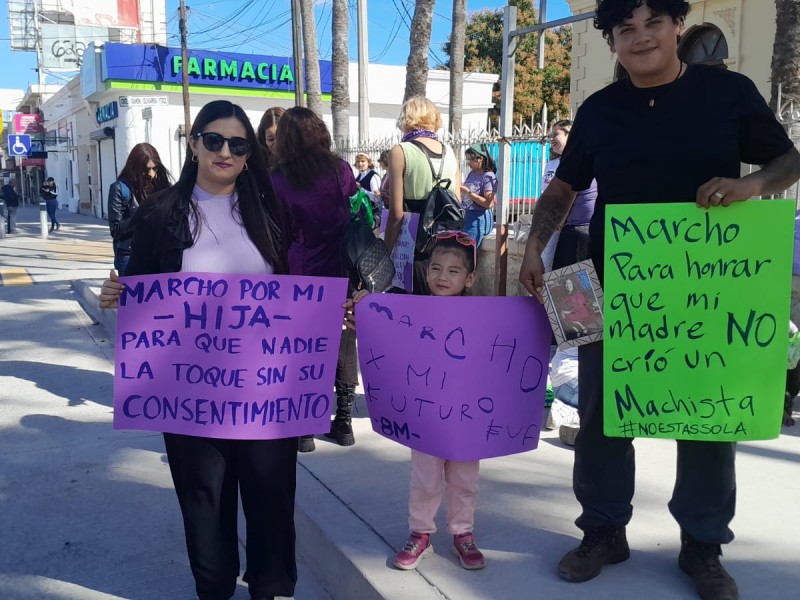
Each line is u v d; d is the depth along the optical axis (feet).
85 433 16.29
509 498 11.32
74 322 27.89
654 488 11.48
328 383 8.91
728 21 38.29
